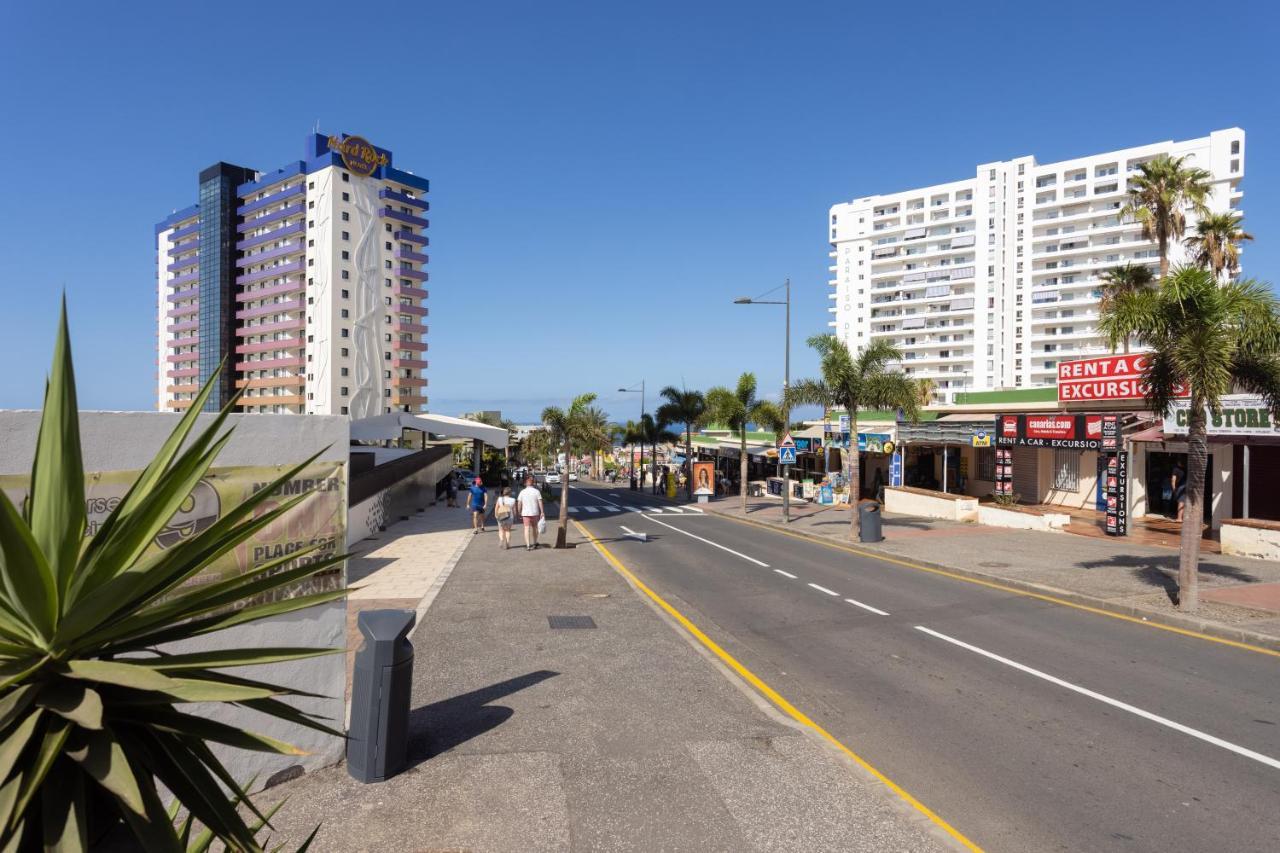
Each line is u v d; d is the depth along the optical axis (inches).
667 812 199.6
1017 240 4493.1
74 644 87.6
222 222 4141.2
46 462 89.7
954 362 4719.5
